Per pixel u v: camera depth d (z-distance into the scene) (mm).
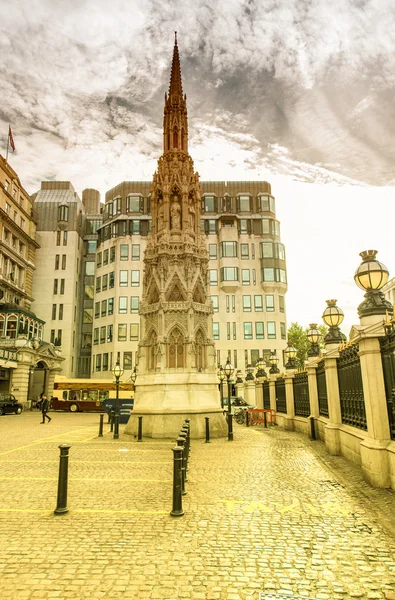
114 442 15656
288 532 5516
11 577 4258
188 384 17859
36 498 7371
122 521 6047
